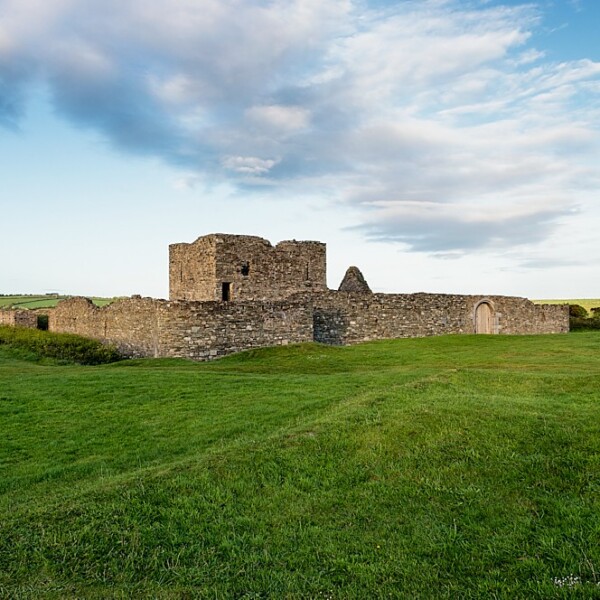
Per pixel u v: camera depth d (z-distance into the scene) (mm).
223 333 31688
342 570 7910
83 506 9523
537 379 18859
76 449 13992
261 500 9875
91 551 8328
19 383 21125
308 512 9516
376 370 25469
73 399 18562
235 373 24203
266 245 41625
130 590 7504
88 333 41969
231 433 14617
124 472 12203
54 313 48625
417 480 10305
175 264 43844
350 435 12195
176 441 14266
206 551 8398
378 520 9195
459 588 7387
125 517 9125
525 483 9875
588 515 8727
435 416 12781
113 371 24469
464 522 8945
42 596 7355
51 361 32375
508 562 7855
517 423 12273
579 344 36688
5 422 16094
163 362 28906
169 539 8648
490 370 20891
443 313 46281
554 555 7840
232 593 7434
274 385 20484
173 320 30391
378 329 42531
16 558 8180
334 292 40812
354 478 10547
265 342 33188
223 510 9492
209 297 39781
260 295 41250
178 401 18234
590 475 9859
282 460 11227
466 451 11133
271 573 7828
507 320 50469
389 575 7750
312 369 26312
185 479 10477
